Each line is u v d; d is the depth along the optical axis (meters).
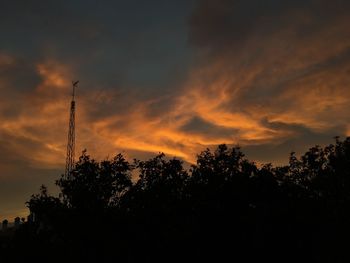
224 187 46.44
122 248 45.06
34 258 45.84
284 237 46.50
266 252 45.41
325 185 50.38
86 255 44.72
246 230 45.62
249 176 48.22
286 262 46.00
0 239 50.59
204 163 48.75
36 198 46.91
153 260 45.00
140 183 47.91
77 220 45.00
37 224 47.44
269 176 48.81
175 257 44.84
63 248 45.62
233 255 44.66
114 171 47.50
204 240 44.75
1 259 46.62
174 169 48.62
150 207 46.31
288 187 50.00
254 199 47.22
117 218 45.34
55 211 45.56
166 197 46.91
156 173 48.19
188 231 44.94
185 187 47.91
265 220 46.28
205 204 45.97
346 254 47.66
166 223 45.88
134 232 45.38
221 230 45.12
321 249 47.59
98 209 45.50
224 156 48.91
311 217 48.22
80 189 46.06
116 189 47.31
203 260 44.50
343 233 48.03
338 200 49.72
